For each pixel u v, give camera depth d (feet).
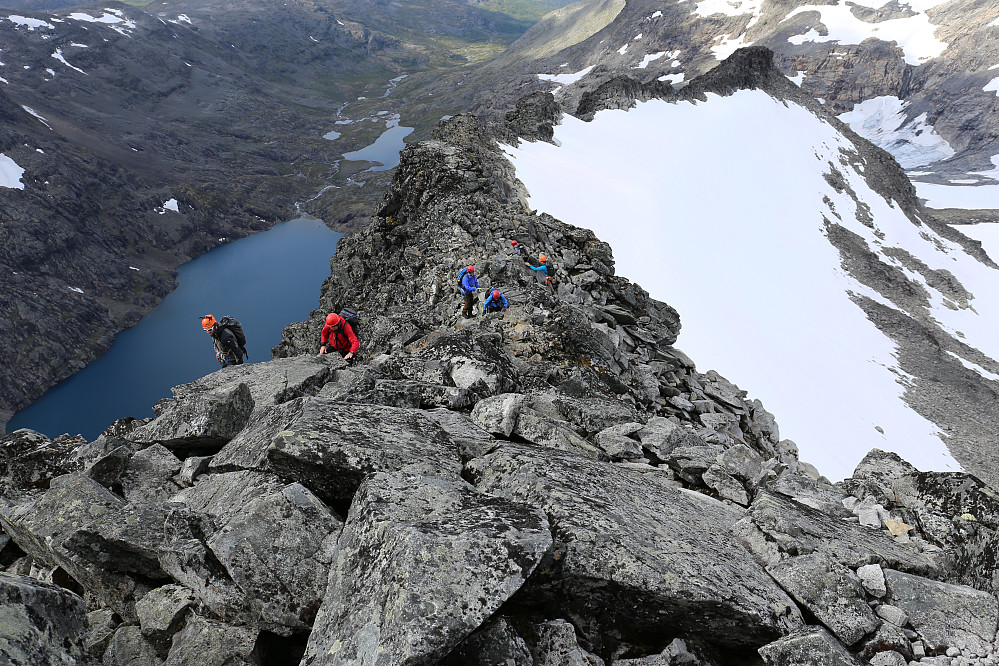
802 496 27.20
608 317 79.15
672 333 96.37
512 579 15.30
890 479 27.32
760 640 17.72
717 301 240.53
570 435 26.76
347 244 130.11
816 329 273.13
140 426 27.81
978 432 229.66
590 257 111.34
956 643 18.53
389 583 14.80
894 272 396.78
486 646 14.83
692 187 336.08
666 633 17.92
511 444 23.79
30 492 25.25
